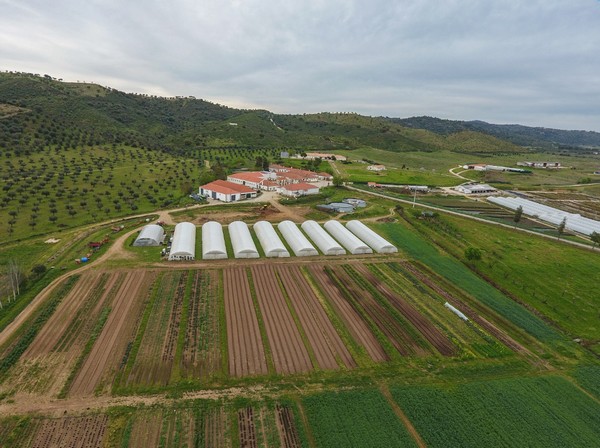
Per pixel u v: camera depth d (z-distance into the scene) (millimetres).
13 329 46312
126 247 73000
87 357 42125
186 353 43844
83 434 32469
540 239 94438
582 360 48438
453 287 66188
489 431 35656
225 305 54875
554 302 62938
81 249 70312
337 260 73688
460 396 40156
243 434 33438
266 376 41062
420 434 34812
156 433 33031
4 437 31750
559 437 35562
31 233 78062
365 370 43312
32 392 36688
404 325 53156
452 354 47469
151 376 39812
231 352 44594
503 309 59406
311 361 44125
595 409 39719
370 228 95250
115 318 49938
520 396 40750
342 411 36719
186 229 80438
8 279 57719
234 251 72875
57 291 55688
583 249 88438
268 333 48969
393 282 66250
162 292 57250
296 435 33656
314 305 56812
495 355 47875
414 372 43594
